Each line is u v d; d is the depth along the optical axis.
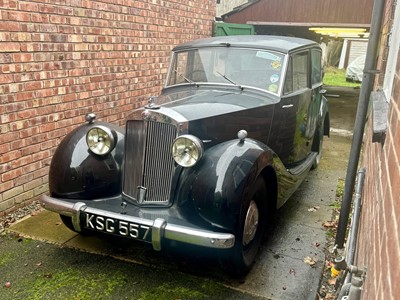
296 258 3.21
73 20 4.41
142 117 2.85
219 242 2.45
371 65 2.93
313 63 4.80
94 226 2.75
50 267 2.98
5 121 3.67
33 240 3.37
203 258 3.16
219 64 4.01
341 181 5.17
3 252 3.17
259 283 2.85
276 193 3.23
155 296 2.67
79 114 4.70
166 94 3.92
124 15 5.34
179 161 2.71
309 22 10.39
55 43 4.18
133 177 2.97
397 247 0.93
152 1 5.96
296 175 3.94
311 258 3.21
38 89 4.02
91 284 2.79
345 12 10.00
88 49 4.72
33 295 2.65
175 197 2.80
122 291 2.72
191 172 2.75
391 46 2.89
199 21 7.57
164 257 3.17
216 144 3.06
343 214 3.16
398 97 1.36
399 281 0.84
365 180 2.99
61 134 4.42
